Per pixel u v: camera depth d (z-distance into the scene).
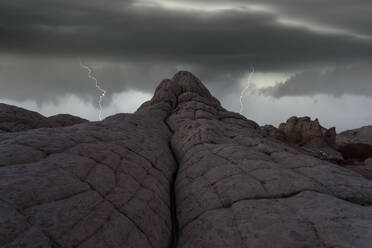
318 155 26.14
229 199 8.75
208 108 21.88
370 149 34.41
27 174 7.07
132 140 12.35
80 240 6.02
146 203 8.56
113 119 16.14
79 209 6.71
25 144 8.66
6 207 5.68
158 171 11.16
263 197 8.59
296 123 34.53
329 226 6.86
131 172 9.63
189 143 14.21
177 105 23.23
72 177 7.66
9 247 4.93
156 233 7.84
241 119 22.09
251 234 7.05
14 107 17.02
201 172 10.91
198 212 8.74
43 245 5.34
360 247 6.05
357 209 7.77
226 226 7.59
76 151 9.19
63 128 11.73
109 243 6.40
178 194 10.38
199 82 26.83
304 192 8.59
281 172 9.80
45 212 6.13
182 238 8.09
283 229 6.96
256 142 13.79
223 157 11.55
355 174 11.36
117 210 7.48
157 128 17.22
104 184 8.14
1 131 14.59
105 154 9.77
